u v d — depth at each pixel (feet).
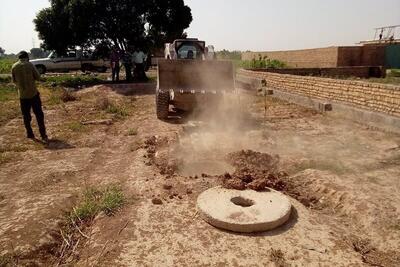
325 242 11.32
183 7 63.00
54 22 58.54
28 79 22.35
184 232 11.78
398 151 20.16
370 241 11.58
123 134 25.22
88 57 78.59
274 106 35.47
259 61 81.10
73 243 11.69
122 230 11.91
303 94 37.91
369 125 26.12
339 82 31.83
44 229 12.07
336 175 16.28
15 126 27.35
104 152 21.17
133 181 15.98
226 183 14.88
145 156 19.65
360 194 14.07
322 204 14.39
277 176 16.80
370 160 18.62
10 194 14.96
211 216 12.17
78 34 58.23
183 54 36.78
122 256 10.55
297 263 10.27
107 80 61.62
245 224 11.66
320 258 10.52
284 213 12.43
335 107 30.81
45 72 76.59
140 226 12.12
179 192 14.75
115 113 32.48
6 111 32.58
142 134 24.77
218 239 11.38
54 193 15.03
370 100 28.09
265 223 11.77
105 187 15.33
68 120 29.58
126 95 45.14
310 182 15.97
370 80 54.54
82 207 13.46
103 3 57.06
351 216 13.14
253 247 10.99
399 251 10.98
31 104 22.99
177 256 10.54
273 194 14.10
